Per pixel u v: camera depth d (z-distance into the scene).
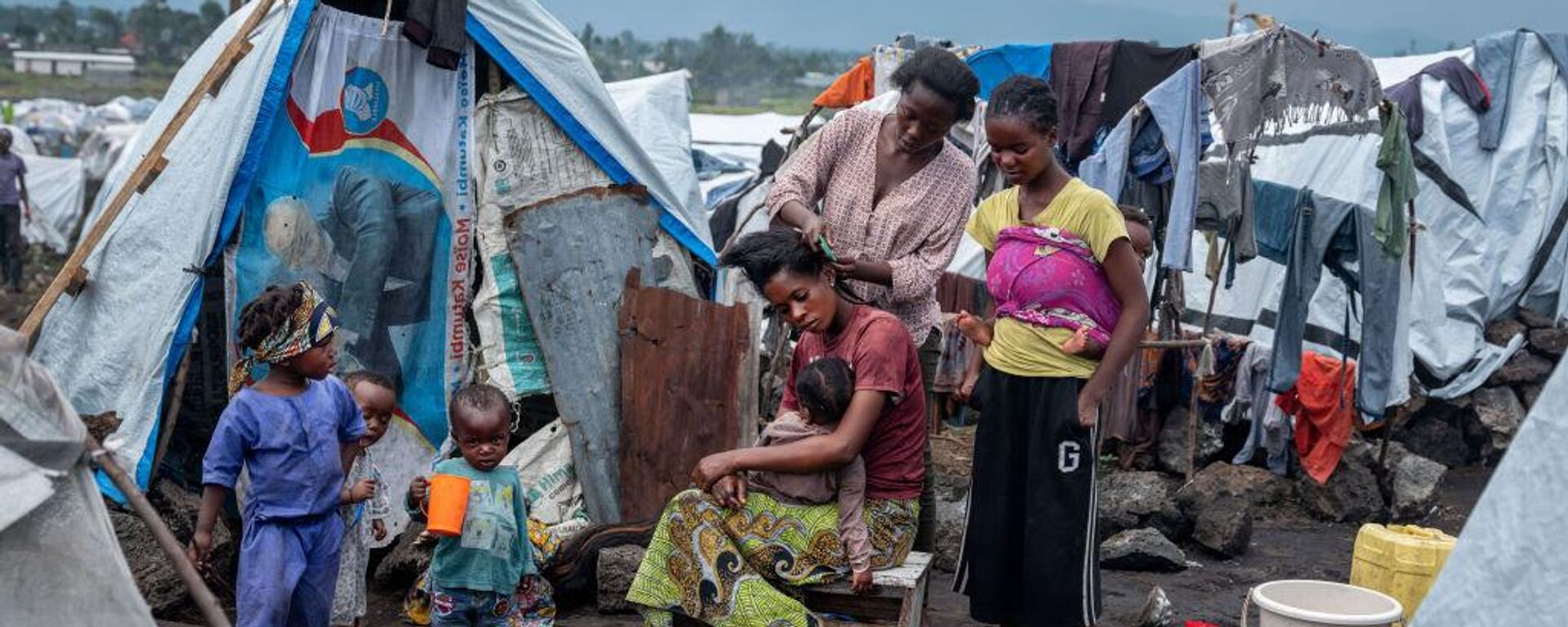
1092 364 4.31
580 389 6.51
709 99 120.25
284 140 6.21
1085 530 4.30
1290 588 4.82
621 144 6.90
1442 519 8.47
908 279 4.62
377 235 6.39
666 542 4.39
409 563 6.04
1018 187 4.50
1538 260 10.68
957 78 4.45
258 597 4.20
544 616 5.04
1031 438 4.34
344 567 5.03
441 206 6.55
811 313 4.33
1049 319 4.29
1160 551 6.83
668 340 6.52
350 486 5.07
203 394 6.40
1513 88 10.49
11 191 17.77
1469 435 10.34
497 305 6.52
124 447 5.82
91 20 148.00
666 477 6.50
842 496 4.36
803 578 4.34
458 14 6.34
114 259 6.23
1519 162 10.44
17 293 17.84
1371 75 7.73
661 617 4.39
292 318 4.22
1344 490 8.33
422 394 6.52
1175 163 7.77
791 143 10.02
